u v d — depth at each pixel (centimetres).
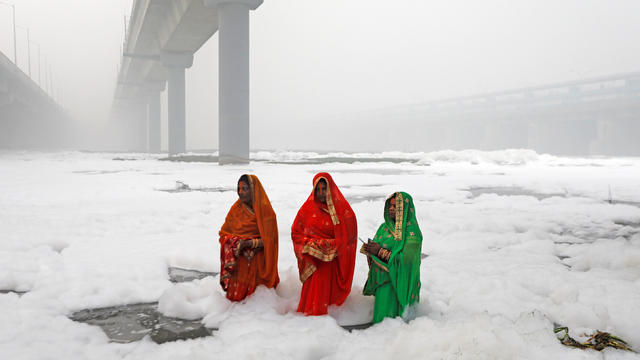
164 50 4725
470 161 3497
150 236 776
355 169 2733
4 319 408
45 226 852
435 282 520
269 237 454
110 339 389
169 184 1675
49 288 495
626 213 1059
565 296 460
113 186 1599
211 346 360
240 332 381
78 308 456
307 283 433
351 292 476
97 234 791
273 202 1154
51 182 1744
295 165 3067
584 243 765
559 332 383
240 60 2972
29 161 3466
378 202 1172
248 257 449
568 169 2791
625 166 3136
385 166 3050
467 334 348
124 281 523
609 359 332
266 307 432
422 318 388
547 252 676
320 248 421
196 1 3198
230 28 2950
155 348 362
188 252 642
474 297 464
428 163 3297
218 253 645
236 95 2981
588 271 564
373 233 791
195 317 438
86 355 349
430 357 325
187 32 4025
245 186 450
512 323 380
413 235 414
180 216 982
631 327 391
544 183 1825
